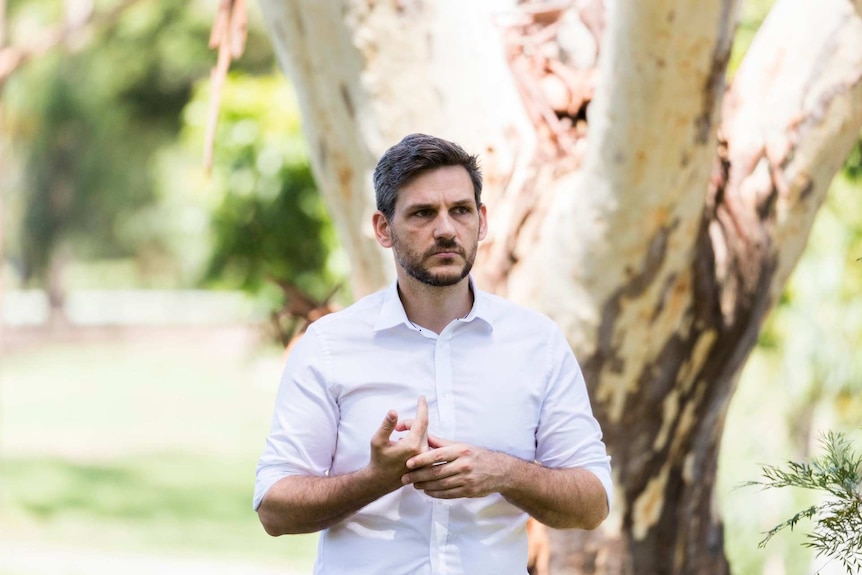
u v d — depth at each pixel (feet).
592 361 19.16
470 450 12.82
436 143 13.32
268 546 58.03
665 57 16.20
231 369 143.02
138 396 118.21
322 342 13.98
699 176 17.60
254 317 45.24
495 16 20.47
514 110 19.85
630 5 15.90
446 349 13.84
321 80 20.16
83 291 214.28
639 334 18.94
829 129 19.11
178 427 98.53
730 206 19.22
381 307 13.98
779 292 20.31
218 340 159.43
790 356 30.25
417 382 13.75
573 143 19.74
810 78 19.21
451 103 19.70
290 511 13.38
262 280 41.88
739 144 19.43
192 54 116.26
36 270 155.02
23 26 102.53
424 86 19.66
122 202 144.36
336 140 20.52
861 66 18.92
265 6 20.35
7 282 180.86
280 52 20.70
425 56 19.61
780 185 19.31
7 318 170.81
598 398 19.44
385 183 13.46
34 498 67.87
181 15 113.80
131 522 62.69
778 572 29.09
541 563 20.17
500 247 19.36
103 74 125.90
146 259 183.01
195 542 57.98
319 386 13.89
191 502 69.51
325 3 19.34
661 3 15.67
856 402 30.55
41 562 51.42
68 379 132.36
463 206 13.33
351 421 13.80
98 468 79.66
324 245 41.42
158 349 163.02
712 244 19.08
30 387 125.08
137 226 147.43
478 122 19.69
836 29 19.12
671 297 18.74
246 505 69.46
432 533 13.55
